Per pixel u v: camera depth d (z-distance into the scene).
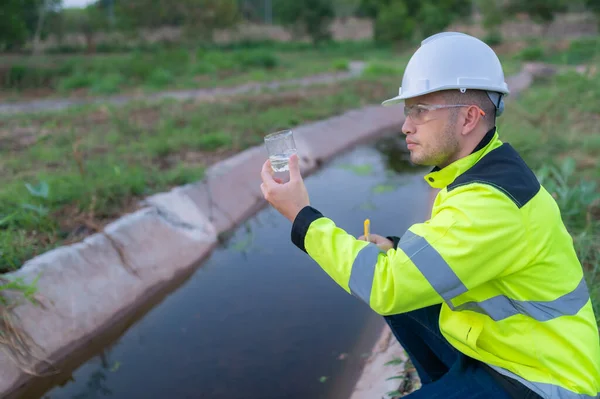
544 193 1.56
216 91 13.91
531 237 1.49
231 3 23.48
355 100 11.24
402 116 11.02
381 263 1.55
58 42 26.44
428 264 1.47
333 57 26.23
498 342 1.61
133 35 23.77
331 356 3.27
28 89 14.73
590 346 1.56
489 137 1.59
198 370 3.18
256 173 6.37
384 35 29.52
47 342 3.24
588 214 4.19
